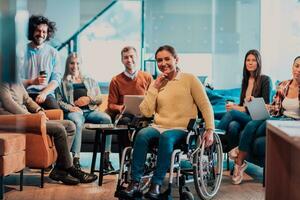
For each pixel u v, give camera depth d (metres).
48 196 3.57
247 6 7.28
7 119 3.77
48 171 4.57
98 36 7.62
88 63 7.55
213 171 3.59
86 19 7.55
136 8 7.69
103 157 3.99
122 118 4.19
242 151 4.13
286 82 4.25
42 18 4.79
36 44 4.72
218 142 3.63
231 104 4.60
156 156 3.33
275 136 2.18
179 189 3.32
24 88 4.30
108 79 7.54
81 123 4.49
